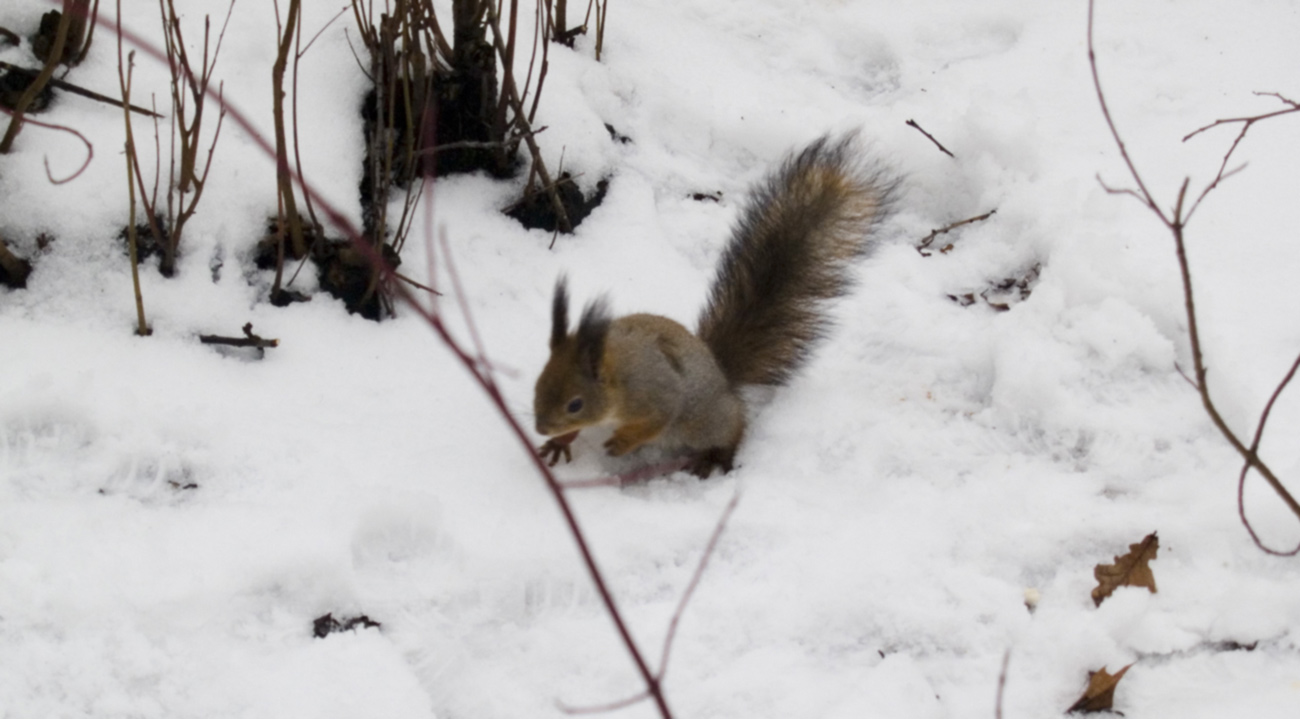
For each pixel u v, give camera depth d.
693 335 6.28
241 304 6.30
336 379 6.18
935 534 5.65
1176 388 6.41
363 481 5.59
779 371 6.69
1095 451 6.11
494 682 4.91
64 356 5.81
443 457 5.85
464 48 6.75
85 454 5.50
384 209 6.27
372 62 6.65
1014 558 5.57
